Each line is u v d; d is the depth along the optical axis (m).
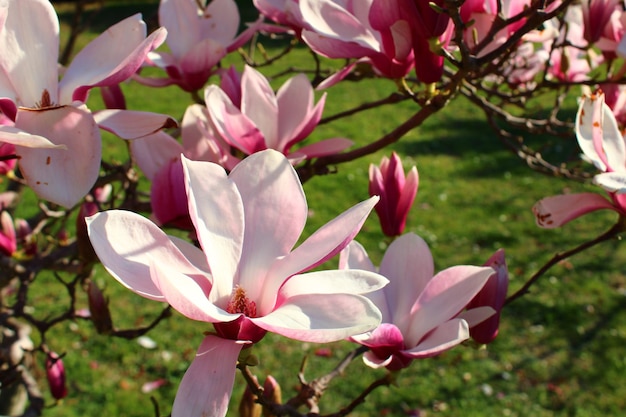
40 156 0.56
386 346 0.58
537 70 1.13
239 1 5.84
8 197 0.99
